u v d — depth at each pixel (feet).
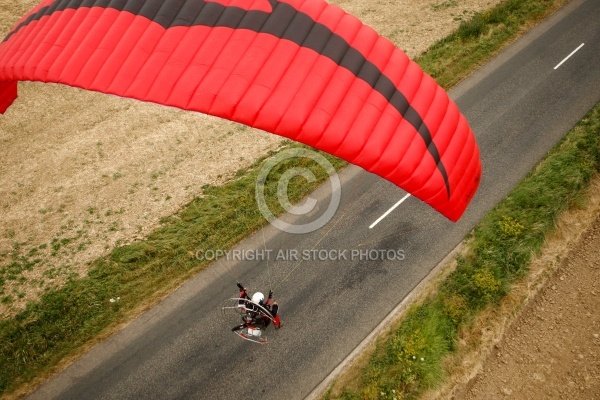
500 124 50.70
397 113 23.81
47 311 36.96
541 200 41.52
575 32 62.95
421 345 32.94
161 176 49.16
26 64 24.71
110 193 47.73
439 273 37.99
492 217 41.32
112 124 56.95
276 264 39.52
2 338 35.50
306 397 32.27
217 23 23.22
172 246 41.27
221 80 21.99
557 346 33.86
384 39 25.36
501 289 35.99
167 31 23.29
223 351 34.63
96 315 36.91
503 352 33.78
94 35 23.84
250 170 48.70
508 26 65.51
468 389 32.19
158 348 34.99
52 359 34.50
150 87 22.38
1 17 74.64
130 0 24.31
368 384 31.81
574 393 31.68
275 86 22.07
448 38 65.10
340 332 35.12
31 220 45.65
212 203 45.01
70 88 63.36
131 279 39.24
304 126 22.00
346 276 38.32
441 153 25.11
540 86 55.16
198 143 52.95
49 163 52.03
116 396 32.86
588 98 52.75
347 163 47.78
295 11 23.63
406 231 41.09
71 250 42.39
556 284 37.09
